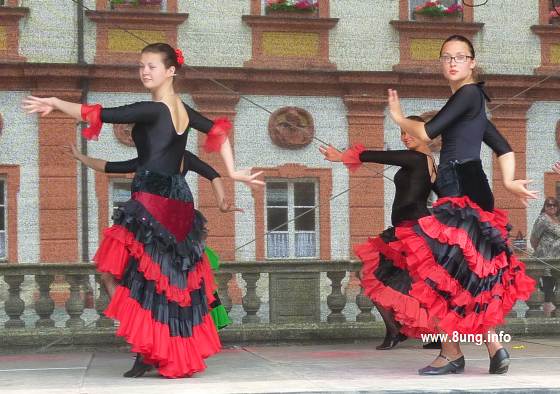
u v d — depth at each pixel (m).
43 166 16.28
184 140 5.61
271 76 16.81
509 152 5.78
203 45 16.80
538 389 4.76
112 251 5.34
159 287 5.33
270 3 16.98
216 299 6.66
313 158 16.98
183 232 5.48
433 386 4.87
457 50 5.57
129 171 5.98
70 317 7.90
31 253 16.23
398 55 17.39
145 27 16.67
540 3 17.56
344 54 17.27
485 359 6.61
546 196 17.27
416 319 5.54
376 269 6.60
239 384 5.02
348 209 16.95
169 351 5.37
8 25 16.39
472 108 5.49
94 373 5.84
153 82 5.57
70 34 16.50
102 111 5.35
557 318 8.50
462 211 5.30
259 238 16.55
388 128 17.30
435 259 5.27
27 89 16.38
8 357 7.13
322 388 4.79
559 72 17.52
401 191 7.03
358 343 8.02
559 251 10.92
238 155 16.77
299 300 8.11
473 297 5.29
